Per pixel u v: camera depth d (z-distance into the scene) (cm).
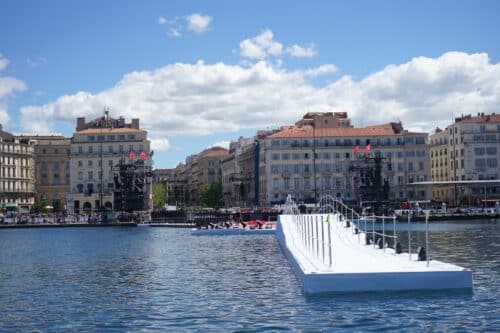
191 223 14550
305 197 19388
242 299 3753
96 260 6719
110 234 12131
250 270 5312
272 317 3153
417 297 3372
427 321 2925
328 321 2980
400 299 3341
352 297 3422
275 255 6712
